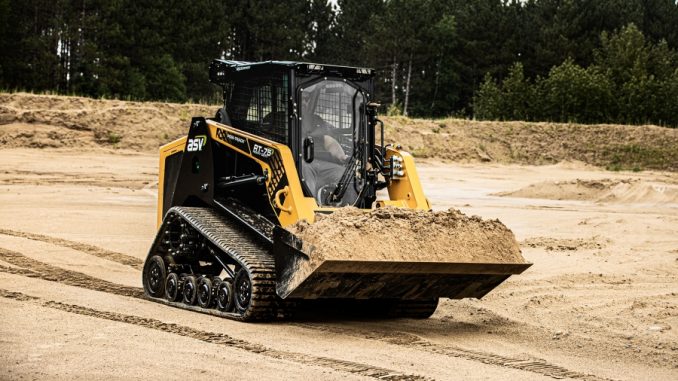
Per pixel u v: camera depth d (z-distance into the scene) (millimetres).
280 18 74250
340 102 11828
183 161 12938
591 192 29484
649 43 71500
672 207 27297
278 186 11250
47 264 15281
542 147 44562
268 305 10867
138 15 59906
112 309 11578
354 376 8555
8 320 10438
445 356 9711
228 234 11695
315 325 11211
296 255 10242
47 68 54750
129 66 57438
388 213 10695
